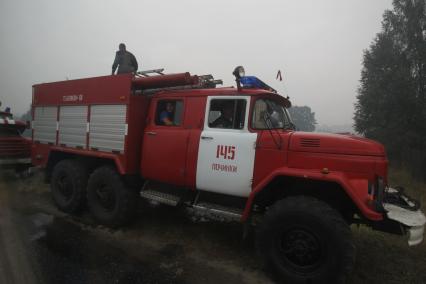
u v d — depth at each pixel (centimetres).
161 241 405
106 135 449
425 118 1586
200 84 420
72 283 284
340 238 277
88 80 474
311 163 314
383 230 314
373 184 294
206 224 476
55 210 513
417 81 1725
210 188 369
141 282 298
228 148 355
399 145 1608
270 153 333
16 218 438
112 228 440
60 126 522
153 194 425
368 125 1920
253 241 416
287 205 303
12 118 734
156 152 412
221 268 339
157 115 427
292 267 300
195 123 388
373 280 326
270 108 384
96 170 457
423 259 380
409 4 1811
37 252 342
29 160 684
